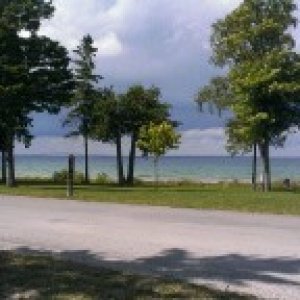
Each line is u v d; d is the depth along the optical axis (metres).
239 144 46.03
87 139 60.69
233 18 44.72
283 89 40.50
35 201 24.30
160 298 8.88
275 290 9.62
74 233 15.17
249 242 13.80
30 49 40.78
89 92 59.88
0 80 40.25
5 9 40.66
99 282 9.70
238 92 41.66
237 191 35.44
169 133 54.69
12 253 12.14
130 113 58.78
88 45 60.00
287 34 44.19
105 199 25.09
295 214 19.44
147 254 12.41
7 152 44.44
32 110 41.75
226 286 9.78
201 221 17.47
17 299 9.04
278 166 159.50
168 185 50.97
